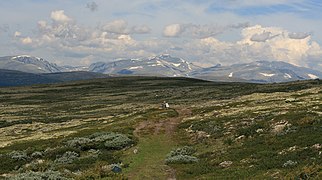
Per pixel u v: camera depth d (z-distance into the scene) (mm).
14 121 121188
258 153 37781
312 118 47281
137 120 73812
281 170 30094
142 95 195500
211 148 47031
